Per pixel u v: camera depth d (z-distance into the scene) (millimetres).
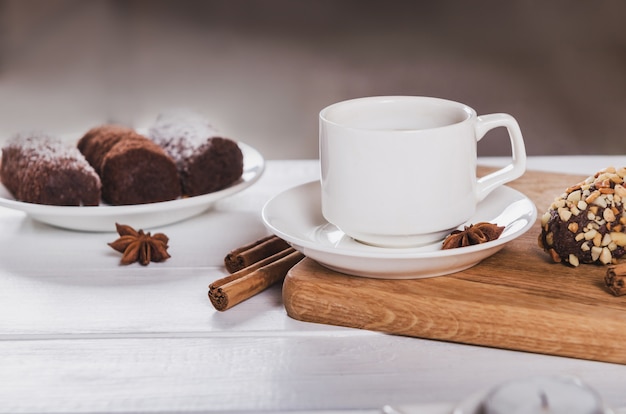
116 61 2104
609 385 462
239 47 2111
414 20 2088
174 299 552
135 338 511
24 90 2010
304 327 522
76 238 641
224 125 1881
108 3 2090
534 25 2059
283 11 2098
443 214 534
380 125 573
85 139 714
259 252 584
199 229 650
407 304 507
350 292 516
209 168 678
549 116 1896
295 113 1923
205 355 495
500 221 578
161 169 658
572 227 536
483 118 553
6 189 679
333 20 2105
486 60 2064
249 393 463
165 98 1962
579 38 2043
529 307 492
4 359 493
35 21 2086
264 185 740
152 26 2111
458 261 519
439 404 397
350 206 536
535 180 692
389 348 500
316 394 461
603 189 538
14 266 596
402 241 545
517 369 478
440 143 522
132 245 597
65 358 493
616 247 536
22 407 455
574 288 515
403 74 2018
